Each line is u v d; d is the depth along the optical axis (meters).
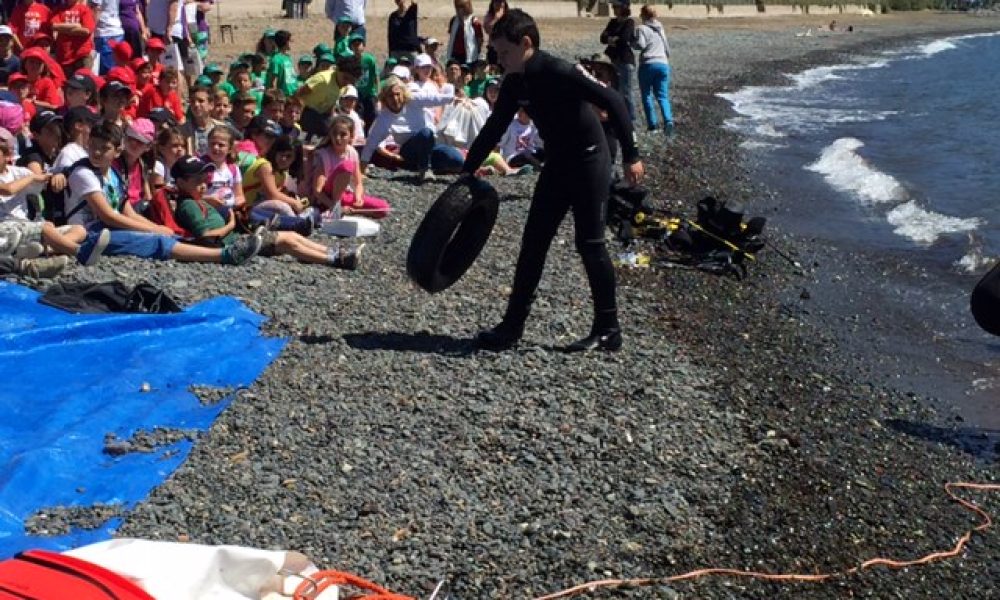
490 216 8.35
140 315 8.21
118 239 9.77
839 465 7.36
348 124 11.67
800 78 34.44
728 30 52.25
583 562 5.76
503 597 5.39
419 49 19.22
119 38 15.34
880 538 6.48
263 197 11.31
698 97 27.81
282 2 35.03
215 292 9.14
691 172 17.36
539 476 6.52
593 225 8.18
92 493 6.02
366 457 6.54
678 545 6.07
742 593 5.75
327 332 8.45
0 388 7.08
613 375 8.09
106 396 7.06
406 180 14.37
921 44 52.88
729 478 6.88
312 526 5.80
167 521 5.76
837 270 12.27
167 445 6.57
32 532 5.61
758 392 8.41
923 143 21.50
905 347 9.93
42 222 9.30
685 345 9.27
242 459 6.43
